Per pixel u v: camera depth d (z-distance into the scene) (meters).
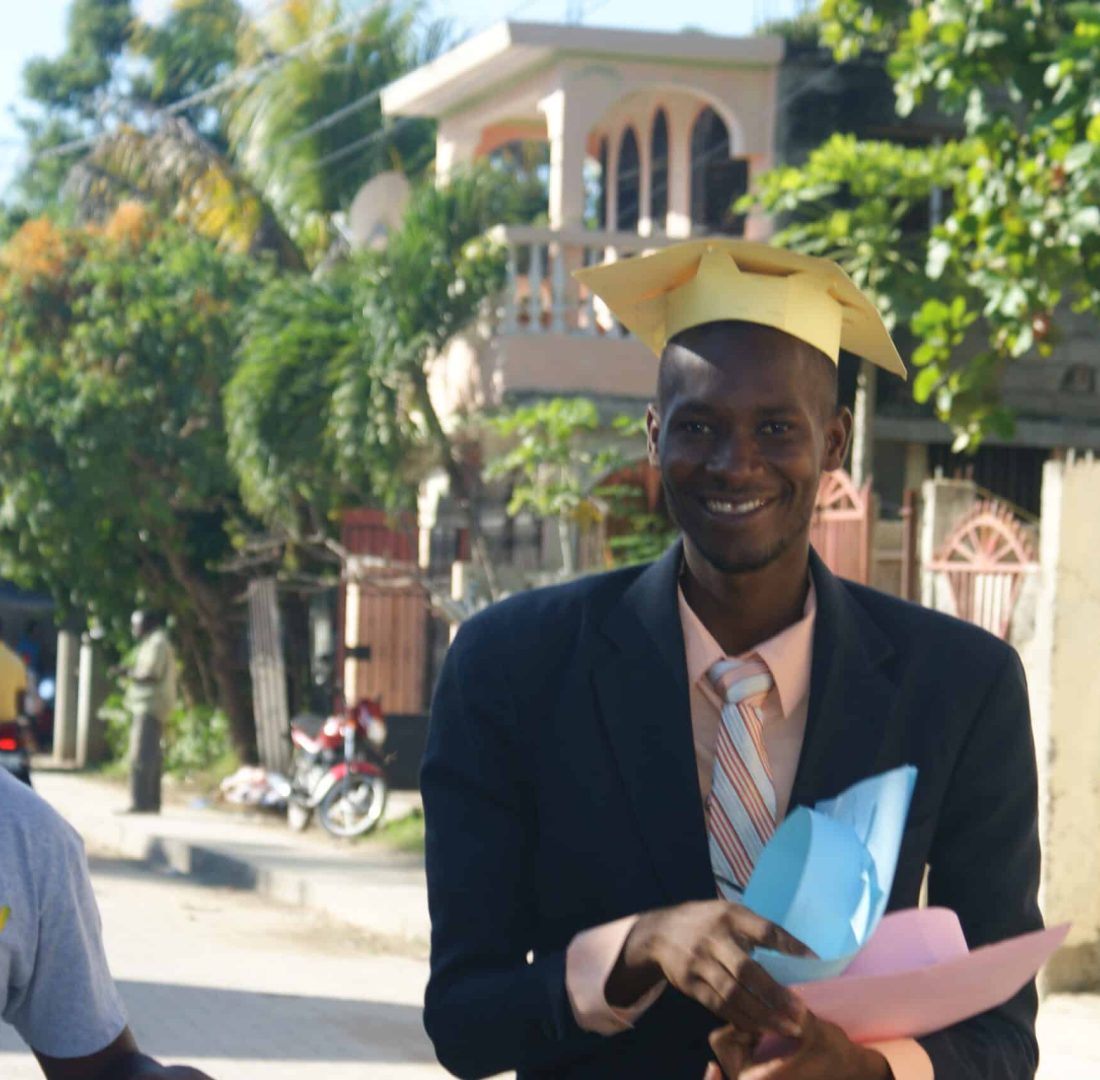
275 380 16.47
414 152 24.80
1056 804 8.63
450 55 18.55
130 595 21.64
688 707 2.58
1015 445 18.05
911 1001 2.26
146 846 15.84
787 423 2.53
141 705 17.50
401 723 17.91
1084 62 9.35
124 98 23.64
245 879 13.98
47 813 2.73
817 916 2.31
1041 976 8.62
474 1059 2.49
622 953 2.31
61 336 20.12
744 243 2.49
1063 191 10.03
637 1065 2.52
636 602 2.64
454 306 15.88
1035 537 10.39
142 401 19.34
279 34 24.94
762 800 2.54
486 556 16.02
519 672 2.64
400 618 18.77
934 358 11.24
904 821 2.38
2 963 2.66
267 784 17.77
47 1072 2.81
